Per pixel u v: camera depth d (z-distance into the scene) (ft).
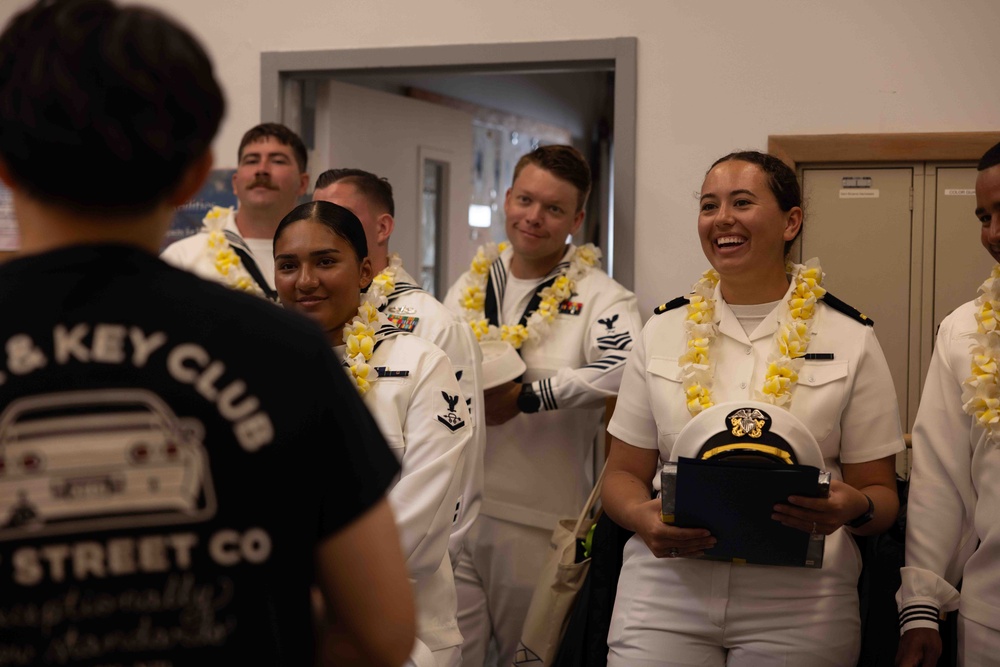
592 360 9.98
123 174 2.80
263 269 10.91
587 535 8.20
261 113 12.39
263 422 2.86
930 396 6.84
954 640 6.70
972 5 10.84
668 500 6.16
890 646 6.91
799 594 6.43
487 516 9.86
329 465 3.00
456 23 11.85
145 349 2.81
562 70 11.94
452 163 16.33
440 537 6.40
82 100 2.68
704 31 11.35
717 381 6.90
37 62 2.70
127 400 2.76
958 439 6.61
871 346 6.81
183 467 2.78
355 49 12.09
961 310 6.84
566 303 10.30
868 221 11.21
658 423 6.99
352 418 3.05
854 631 6.53
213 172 12.51
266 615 2.85
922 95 10.96
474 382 8.26
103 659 2.70
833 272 11.28
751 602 6.46
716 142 11.34
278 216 11.03
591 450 10.76
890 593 7.04
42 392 2.72
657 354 7.11
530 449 9.98
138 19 2.81
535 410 9.54
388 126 14.73
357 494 3.03
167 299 2.89
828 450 6.72
